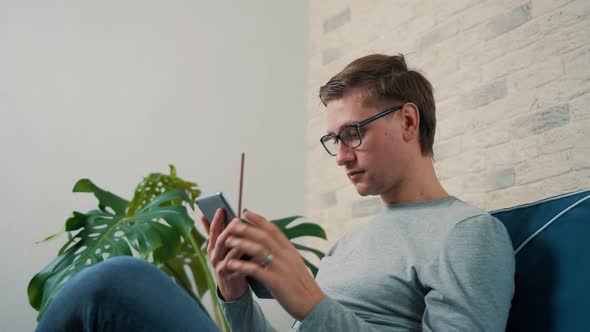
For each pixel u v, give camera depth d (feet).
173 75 10.52
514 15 7.75
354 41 10.52
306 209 10.93
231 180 10.53
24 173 9.23
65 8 10.05
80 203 9.43
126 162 9.86
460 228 4.04
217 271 3.67
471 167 7.92
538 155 7.14
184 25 10.82
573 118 6.84
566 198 4.16
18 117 9.38
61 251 6.59
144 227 6.49
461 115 8.21
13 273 8.86
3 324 8.65
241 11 11.31
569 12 7.10
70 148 9.57
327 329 3.46
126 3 10.48
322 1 11.53
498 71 7.82
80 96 9.82
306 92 11.48
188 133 10.40
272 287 3.49
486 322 3.63
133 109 10.11
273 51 11.37
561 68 7.07
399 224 4.47
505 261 3.88
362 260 4.48
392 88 4.59
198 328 2.97
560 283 3.76
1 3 9.69
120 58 10.22
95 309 2.80
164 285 3.02
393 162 4.54
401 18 9.56
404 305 4.10
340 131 4.58
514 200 7.31
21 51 9.63
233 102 10.85
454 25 8.59
